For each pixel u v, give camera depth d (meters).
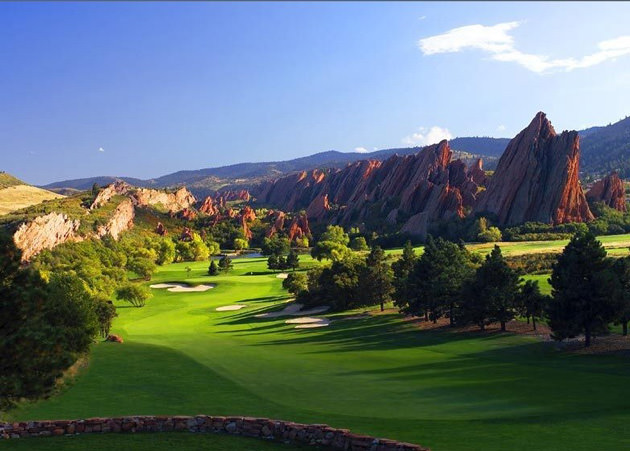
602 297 50.25
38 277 26.03
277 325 87.25
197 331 86.62
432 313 75.12
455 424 26.25
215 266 170.88
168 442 22.66
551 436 22.75
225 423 24.22
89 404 33.62
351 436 21.34
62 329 26.61
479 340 60.34
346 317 87.88
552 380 37.19
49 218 172.62
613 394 31.84
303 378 41.59
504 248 157.50
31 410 31.91
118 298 116.62
